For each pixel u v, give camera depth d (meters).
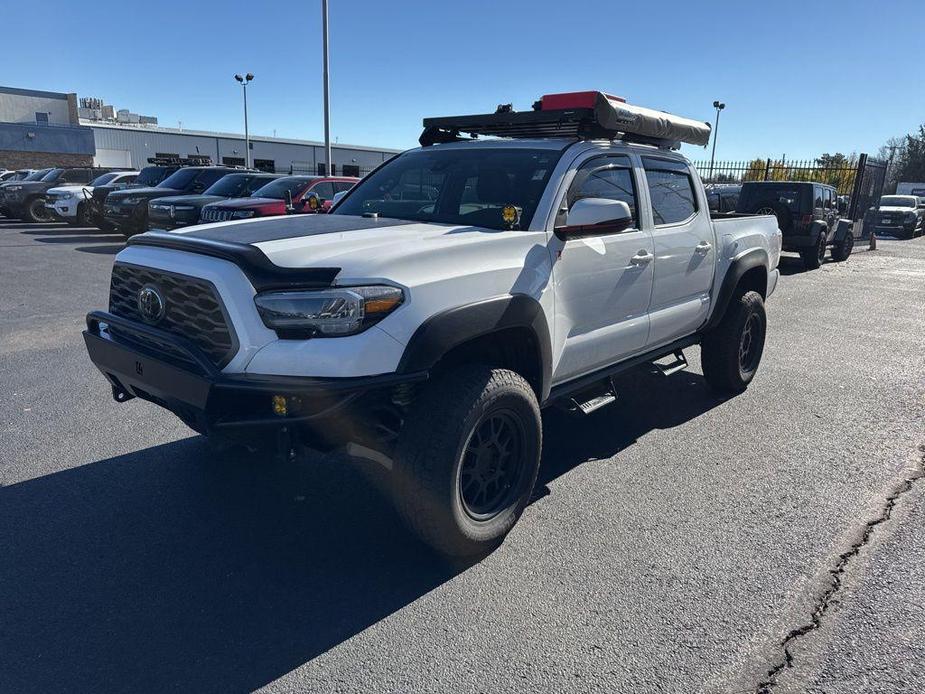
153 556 3.35
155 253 3.34
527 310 3.38
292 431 2.88
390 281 2.91
